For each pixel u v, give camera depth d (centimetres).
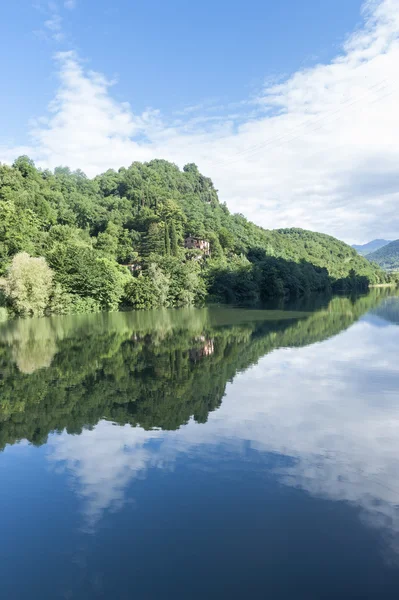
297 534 909
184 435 1478
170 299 8925
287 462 1254
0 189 11619
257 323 4916
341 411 1692
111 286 7756
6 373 2488
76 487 1146
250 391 1995
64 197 16112
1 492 1130
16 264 6309
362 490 1087
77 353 3139
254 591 751
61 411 1775
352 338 3478
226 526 943
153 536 918
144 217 14600
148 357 2897
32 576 810
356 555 838
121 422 1630
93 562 844
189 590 760
